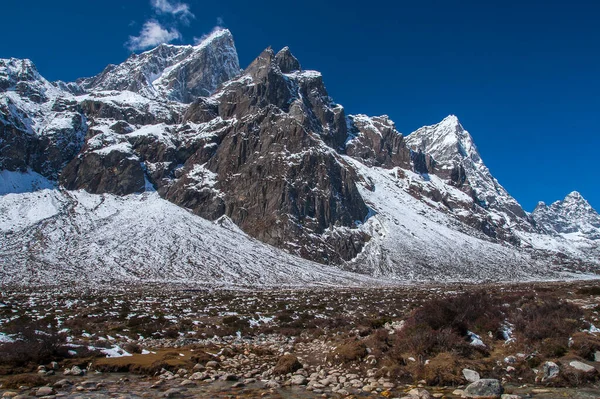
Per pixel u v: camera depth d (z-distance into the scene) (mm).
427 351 16516
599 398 12195
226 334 27047
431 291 71125
